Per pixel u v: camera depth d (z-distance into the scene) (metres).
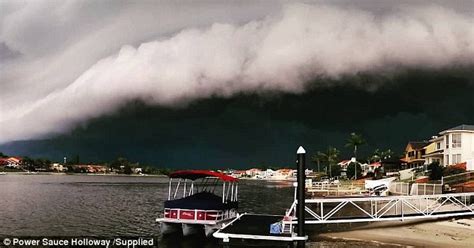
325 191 72.31
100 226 41.62
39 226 41.59
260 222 32.97
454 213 36.38
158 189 124.69
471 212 36.81
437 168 66.88
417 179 68.69
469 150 73.88
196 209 32.75
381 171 111.31
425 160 89.62
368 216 35.44
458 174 58.00
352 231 33.44
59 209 58.22
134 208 60.78
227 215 35.50
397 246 28.08
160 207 62.69
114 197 85.06
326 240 30.17
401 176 81.56
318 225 36.44
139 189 123.94
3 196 82.38
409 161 104.31
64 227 40.84
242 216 36.38
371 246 28.17
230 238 27.70
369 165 141.75
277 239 27.02
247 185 177.38
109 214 52.44
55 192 99.38
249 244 27.53
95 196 87.44
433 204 41.56
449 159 75.69
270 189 131.38
